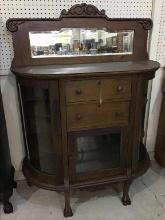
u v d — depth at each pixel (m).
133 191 1.73
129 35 1.59
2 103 1.51
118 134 1.47
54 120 1.32
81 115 1.33
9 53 1.51
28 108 1.47
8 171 1.58
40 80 1.24
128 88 1.33
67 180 1.44
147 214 1.52
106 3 1.54
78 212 1.54
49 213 1.54
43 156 1.53
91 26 1.51
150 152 2.08
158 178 1.87
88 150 1.48
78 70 1.27
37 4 1.46
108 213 1.54
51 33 1.47
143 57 1.66
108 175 1.52
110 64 1.49
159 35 1.67
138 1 1.57
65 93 1.26
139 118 1.43
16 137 1.77
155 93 1.88
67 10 1.50
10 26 1.40
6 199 1.52
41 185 1.46
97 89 1.29
